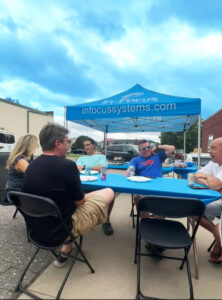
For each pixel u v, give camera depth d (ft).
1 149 40.73
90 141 11.03
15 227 8.80
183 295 5.11
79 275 5.71
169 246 4.96
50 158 4.87
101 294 4.99
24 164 7.36
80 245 6.98
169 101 11.58
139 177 8.04
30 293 4.84
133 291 5.15
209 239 8.23
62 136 5.11
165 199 4.95
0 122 51.19
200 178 6.79
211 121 50.37
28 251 6.90
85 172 9.15
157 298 4.79
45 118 67.62
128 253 6.96
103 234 8.40
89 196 6.09
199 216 5.09
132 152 34.30
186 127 23.00
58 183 4.60
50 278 5.55
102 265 6.22
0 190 8.75
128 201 13.70
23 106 58.70
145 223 6.26
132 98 12.89
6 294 4.93
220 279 5.79
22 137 7.97
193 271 6.12
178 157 27.12
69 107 13.73
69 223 4.93
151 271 6.01
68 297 4.86
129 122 20.43
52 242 4.86
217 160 7.02
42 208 4.46
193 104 11.17
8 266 6.05
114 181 7.53
